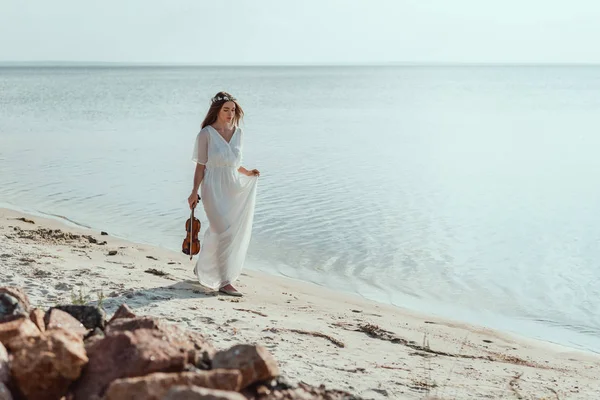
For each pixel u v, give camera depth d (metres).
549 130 37.69
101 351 3.78
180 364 3.72
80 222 14.30
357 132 35.56
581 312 9.93
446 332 8.52
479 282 11.10
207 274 9.09
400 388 5.60
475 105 60.94
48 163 22.73
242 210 9.04
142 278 9.20
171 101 64.00
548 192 18.81
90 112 48.81
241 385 3.71
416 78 171.38
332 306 9.25
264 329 7.25
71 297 7.51
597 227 14.75
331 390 4.34
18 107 54.41
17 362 3.59
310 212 15.48
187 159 24.08
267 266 11.47
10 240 11.27
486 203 17.08
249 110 53.38
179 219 14.80
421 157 25.73
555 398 5.95
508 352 7.95
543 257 12.54
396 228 14.29
